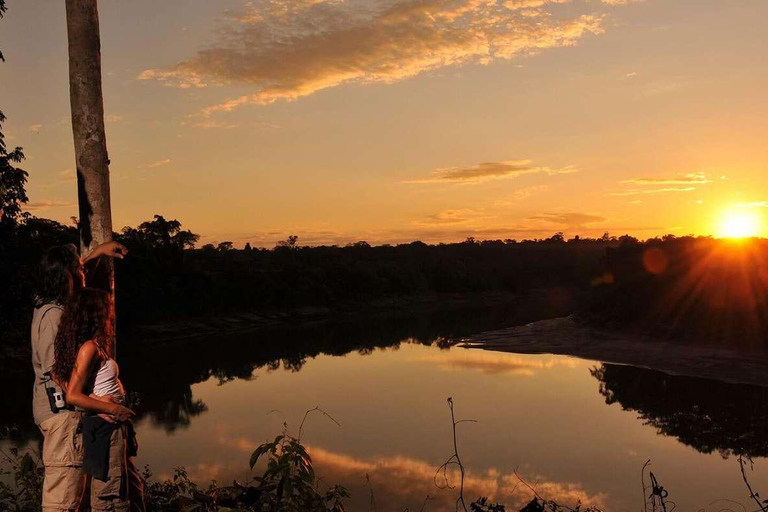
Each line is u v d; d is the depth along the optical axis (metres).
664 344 36.62
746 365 29.73
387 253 126.50
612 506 11.69
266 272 70.19
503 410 20.92
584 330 43.59
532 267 116.94
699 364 30.56
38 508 4.55
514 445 16.45
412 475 13.62
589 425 18.77
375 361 34.47
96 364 3.40
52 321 3.44
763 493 12.56
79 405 3.24
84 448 3.39
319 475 13.60
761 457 15.30
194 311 55.88
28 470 4.71
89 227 4.44
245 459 15.53
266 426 19.59
